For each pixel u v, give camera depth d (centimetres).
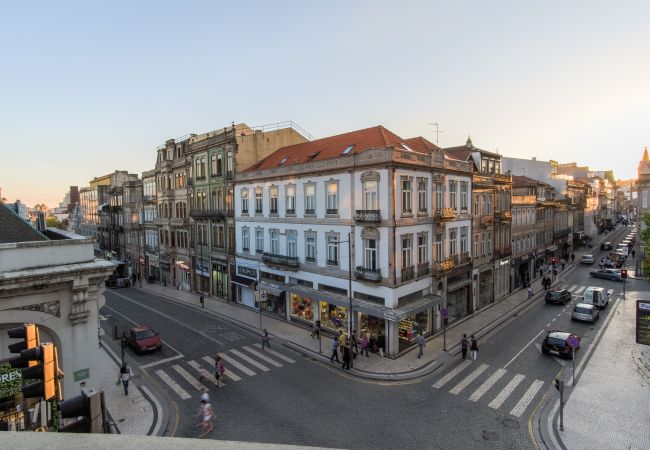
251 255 3312
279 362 2156
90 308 1249
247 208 3344
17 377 1142
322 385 1858
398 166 2219
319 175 2622
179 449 189
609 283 4047
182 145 4294
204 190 3903
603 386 1739
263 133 3588
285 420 1550
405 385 1838
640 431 1392
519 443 1359
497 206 3466
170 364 2153
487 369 1983
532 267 4325
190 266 4231
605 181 9581
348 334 2439
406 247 2342
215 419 1570
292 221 2867
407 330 2348
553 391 1719
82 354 1233
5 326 1128
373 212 2247
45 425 1103
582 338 2389
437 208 2617
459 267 2822
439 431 1445
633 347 2209
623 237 8175
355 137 2809
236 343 2473
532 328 2625
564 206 5516
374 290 2311
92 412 546
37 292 1152
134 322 3011
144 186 5250
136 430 1502
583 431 1403
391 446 1362
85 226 8081
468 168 2947
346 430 1467
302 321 2820
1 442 192
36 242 1154
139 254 5450
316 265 2695
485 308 3158
